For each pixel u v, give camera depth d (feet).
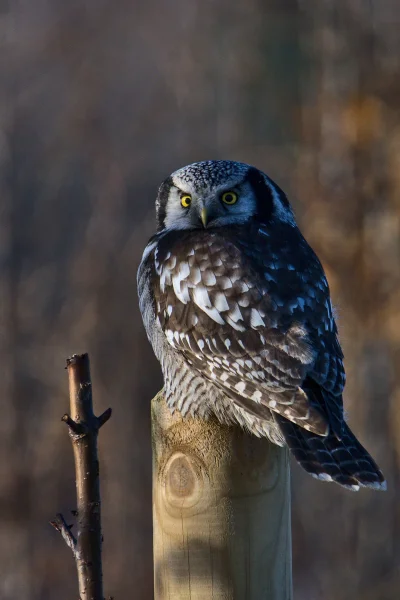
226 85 73.36
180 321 21.74
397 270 48.19
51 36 74.90
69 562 50.96
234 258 21.89
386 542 47.67
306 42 59.52
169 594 17.97
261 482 17.94
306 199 50.62
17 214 68.03
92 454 14.51
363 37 52.01
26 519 53.26
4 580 50.26
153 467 18.52
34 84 73.51
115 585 48.78
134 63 75.77
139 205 69.36
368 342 48.32
